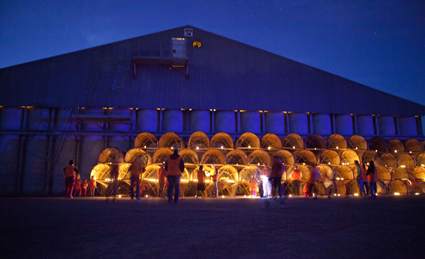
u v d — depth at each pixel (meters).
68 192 17.86
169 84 28.86
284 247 3.96
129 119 26.17
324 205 10.57
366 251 3.73
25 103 26.73
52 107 26.91
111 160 25.83
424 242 4.23
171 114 27.94
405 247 3.93
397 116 31.53
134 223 6.02
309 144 26.41
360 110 30.44
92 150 26.75
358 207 9.72
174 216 7.14
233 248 3.92
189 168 25.83
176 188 11.98
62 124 26.31
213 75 29.58
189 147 23.69
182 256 3.55
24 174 25.86
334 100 30.33
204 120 28.02
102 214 7.57
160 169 19.47
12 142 26.36
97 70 28.38
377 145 27.12
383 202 12.35
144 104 27.64
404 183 24.44
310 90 30.28
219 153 23.94
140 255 3.60
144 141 26.25
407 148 27.78
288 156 24.16
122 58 28.78
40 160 26.20
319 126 29.64
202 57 30.08
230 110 28.34
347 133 29.84
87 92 27.50
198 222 6.13
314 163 24.59
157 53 29.30
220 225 5.74
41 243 4.22
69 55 28.59
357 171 18.84
